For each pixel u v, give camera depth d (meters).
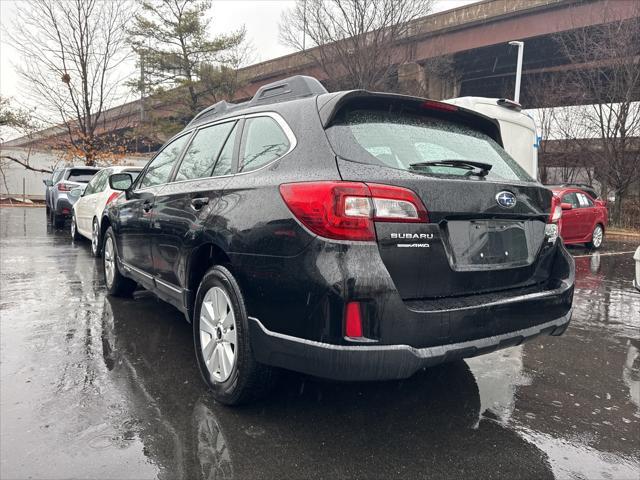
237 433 2.49
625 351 4.04
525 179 3.01
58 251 8.52
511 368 3.58
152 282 3.93
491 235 2.61
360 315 2.13
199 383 3.08
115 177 4.58
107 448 2.31
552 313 2.77
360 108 2.67
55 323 4.23
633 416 2.85
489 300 2.47
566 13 20.94
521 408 2.91
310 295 2.21
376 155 2.41
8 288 5.52
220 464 2.22
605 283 7.33
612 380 3.40
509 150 9.98
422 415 2.77
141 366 3.32
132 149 30.03
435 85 24.89
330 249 2.17
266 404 2.82
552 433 2.62
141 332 4.04
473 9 23.88
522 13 22.34
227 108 3.68
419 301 2.30
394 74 22.28
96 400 2.80
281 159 2.60
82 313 4.57
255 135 2.97
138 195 4.31
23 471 2.12
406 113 2.84
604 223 12.41
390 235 2.21
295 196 2.31
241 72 28.05
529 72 28.17
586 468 2.30
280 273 2.33
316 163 2.38
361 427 2.60
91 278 6.16
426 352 2.21
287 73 26.14
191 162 3.64
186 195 3.28
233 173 2.98
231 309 2.68
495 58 27.81
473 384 3.25
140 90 25.81
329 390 3.05
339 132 2.47
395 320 2.16
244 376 2.58
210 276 2.86
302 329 2.25
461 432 2.59
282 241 2.33
